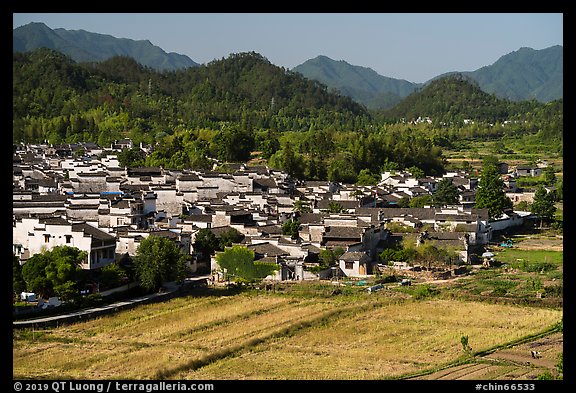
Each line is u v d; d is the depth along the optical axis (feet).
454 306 336.90
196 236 430.61
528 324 303.27
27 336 273.33
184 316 309.42
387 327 297.94
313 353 262.06
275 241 429.79
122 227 433.48
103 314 309.83
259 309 323.57
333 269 409.49
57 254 323.37
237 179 615.98
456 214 545.03
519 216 614.75
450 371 239.91
